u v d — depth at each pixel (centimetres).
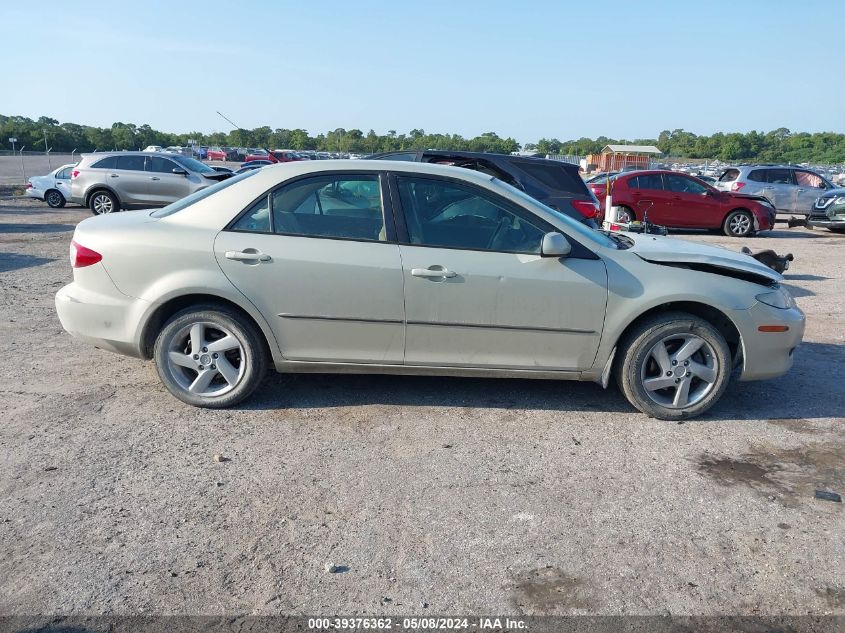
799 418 479
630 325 459
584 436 440
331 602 279
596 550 318
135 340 452
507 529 332
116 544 312
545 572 301
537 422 460
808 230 1850
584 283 444
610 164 4456
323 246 442
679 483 382
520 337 450
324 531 326
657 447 427
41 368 536
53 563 297
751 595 290
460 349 452
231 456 399
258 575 294
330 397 491
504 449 418
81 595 278
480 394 505
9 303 748
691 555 316
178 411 460
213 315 448
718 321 474
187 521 331
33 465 381
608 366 457
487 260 443
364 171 454
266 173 457
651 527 338
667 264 460
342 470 386
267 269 439
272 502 351
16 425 432
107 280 448
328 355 454
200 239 444
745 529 338
